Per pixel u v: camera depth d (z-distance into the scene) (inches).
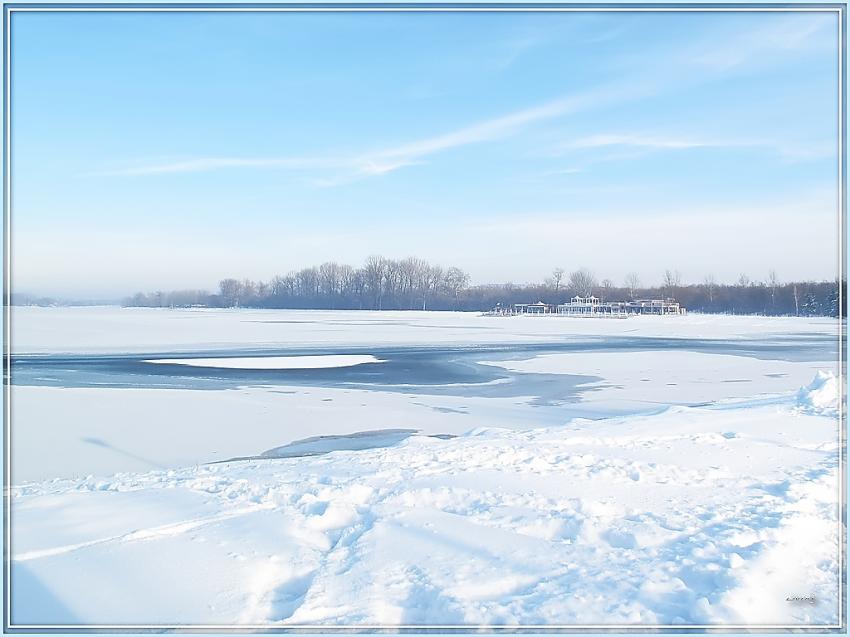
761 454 317.1
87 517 223.9
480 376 894.4
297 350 1331.2
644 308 3764.8
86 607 156.3
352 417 579.5
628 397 701.9
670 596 158.9
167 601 160.1
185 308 4822.8
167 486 274.7
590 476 275.0
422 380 851.4
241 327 2237.9
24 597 161.5
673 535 198.5
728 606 151.3
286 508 235.5
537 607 153.0
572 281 4347.9
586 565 177.5
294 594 168.4
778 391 740.0
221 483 278.1
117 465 417.4
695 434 371.9
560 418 576.7
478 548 190.5
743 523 209.5
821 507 229.1
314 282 4672.7
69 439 490.0
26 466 412.5
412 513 223.6
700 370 960.9
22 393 717.3
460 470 288.0
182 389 758.5
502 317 3376.0
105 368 982.4
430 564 179.2
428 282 4478.3
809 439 354.6
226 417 577.6
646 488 255.1
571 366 1023.6
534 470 287.3
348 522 223.3
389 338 1707.7
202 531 209.0
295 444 474.6
